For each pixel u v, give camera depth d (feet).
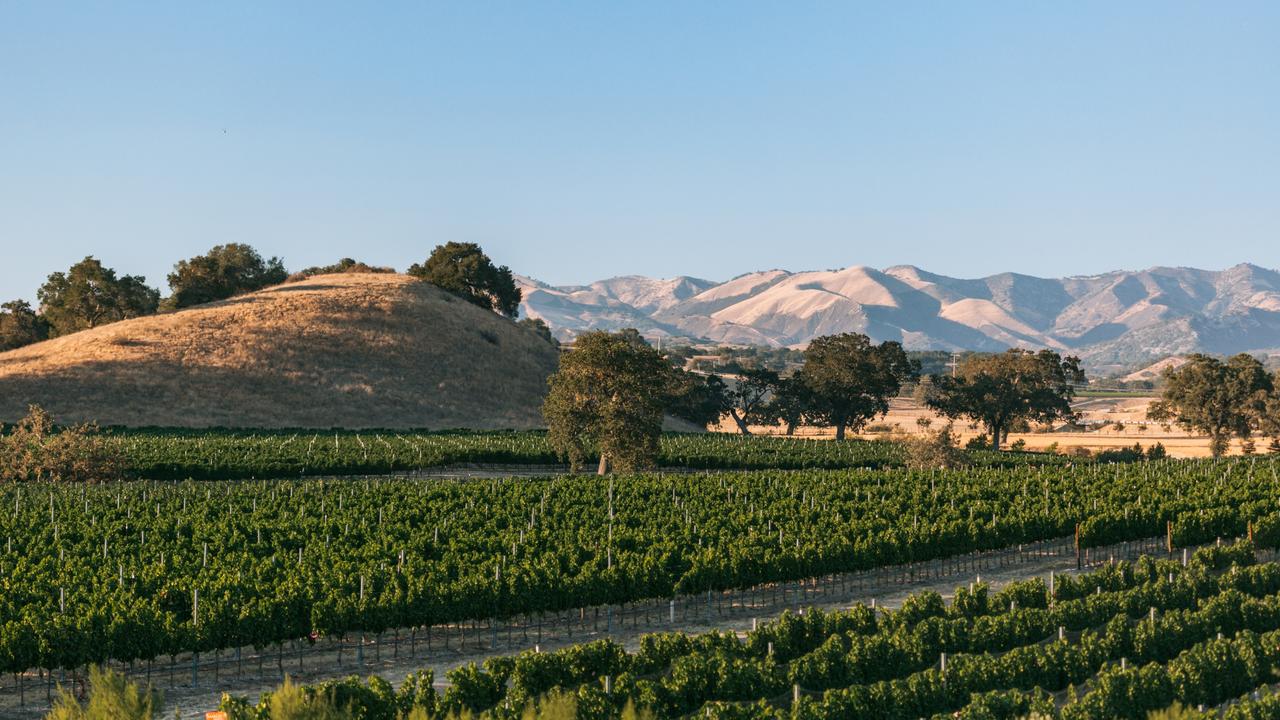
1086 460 347.77
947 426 330.75
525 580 126.52
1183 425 434.71
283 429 384.47
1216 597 117.91
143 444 301.84
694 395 487.20
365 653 121.60
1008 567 173.47
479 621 128.47
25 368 411.54
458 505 202.18
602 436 261.85
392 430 398.42
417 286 547.90
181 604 121.19
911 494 217.77
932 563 176.24
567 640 127.65
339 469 277.03
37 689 108.06
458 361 478.18
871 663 98.63
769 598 151.43
